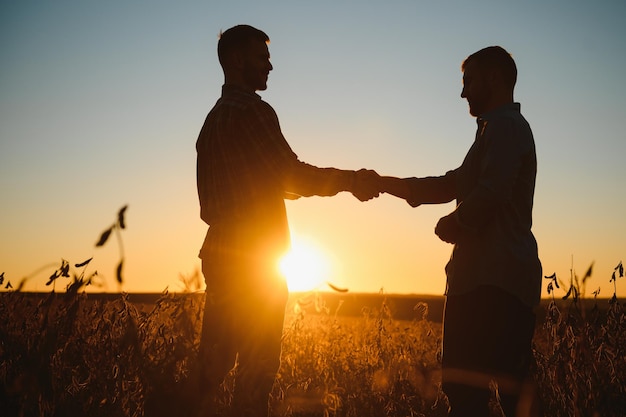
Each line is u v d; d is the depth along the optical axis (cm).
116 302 329
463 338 357
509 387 348
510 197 352
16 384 241
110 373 288
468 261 360
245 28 410
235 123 392
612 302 380
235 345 360
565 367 333
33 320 286
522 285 353
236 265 379
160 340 289
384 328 579
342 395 477
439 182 459
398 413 418
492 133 358
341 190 431
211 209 399
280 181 396
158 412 241
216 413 265
